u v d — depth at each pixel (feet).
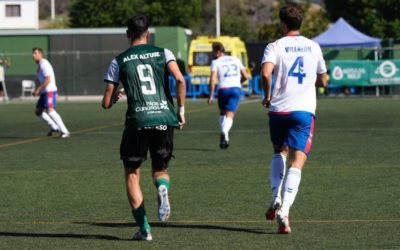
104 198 88.28
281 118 70.13
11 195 91.09
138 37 67.56
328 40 333.62
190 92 336.29
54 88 165.99
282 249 62.03
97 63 369.50
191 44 335.88
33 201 86.84
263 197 87.40
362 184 95.45
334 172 106.22
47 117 167.63
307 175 103.55
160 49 67.21
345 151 131.44
